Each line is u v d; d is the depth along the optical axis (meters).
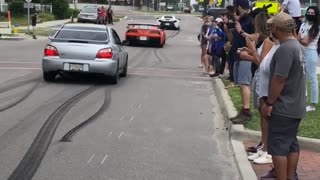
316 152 9.57
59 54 15.62
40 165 8.51
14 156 8.91
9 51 25.53
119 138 10.09
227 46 14.55
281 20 6.73
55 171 8.23
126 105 13.04
